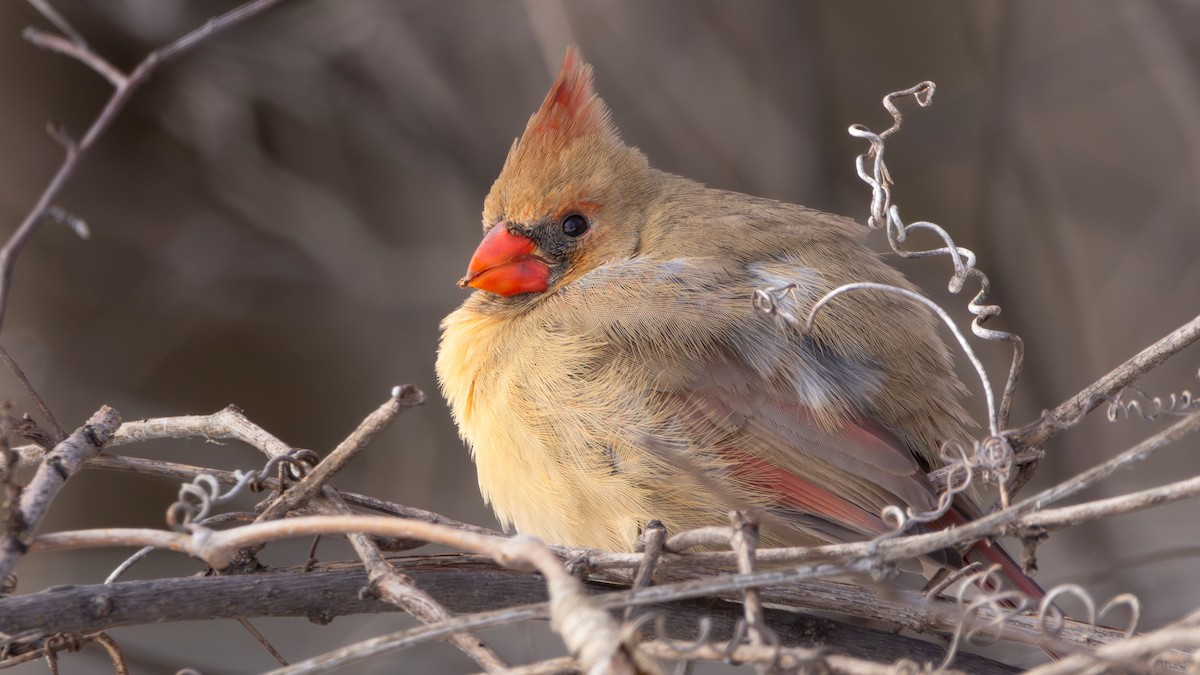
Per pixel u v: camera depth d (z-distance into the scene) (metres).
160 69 11.56
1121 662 4.05
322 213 12.39
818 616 5.75
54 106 11.20
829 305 6.92
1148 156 14.34
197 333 12.12
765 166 12.27
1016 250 12.09
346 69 12.26
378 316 12.65
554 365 6.75
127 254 11.77
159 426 5.55
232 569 5.27
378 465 12.18
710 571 5.31
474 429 7.07
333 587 5.01
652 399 6.60
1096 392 5.59
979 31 13.84
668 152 12.73
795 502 6.50
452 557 5.38
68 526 10.48
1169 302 13.00
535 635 9.20
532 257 7.41
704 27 12.88
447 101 12.46
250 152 12.22
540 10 10.66
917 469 6.54
